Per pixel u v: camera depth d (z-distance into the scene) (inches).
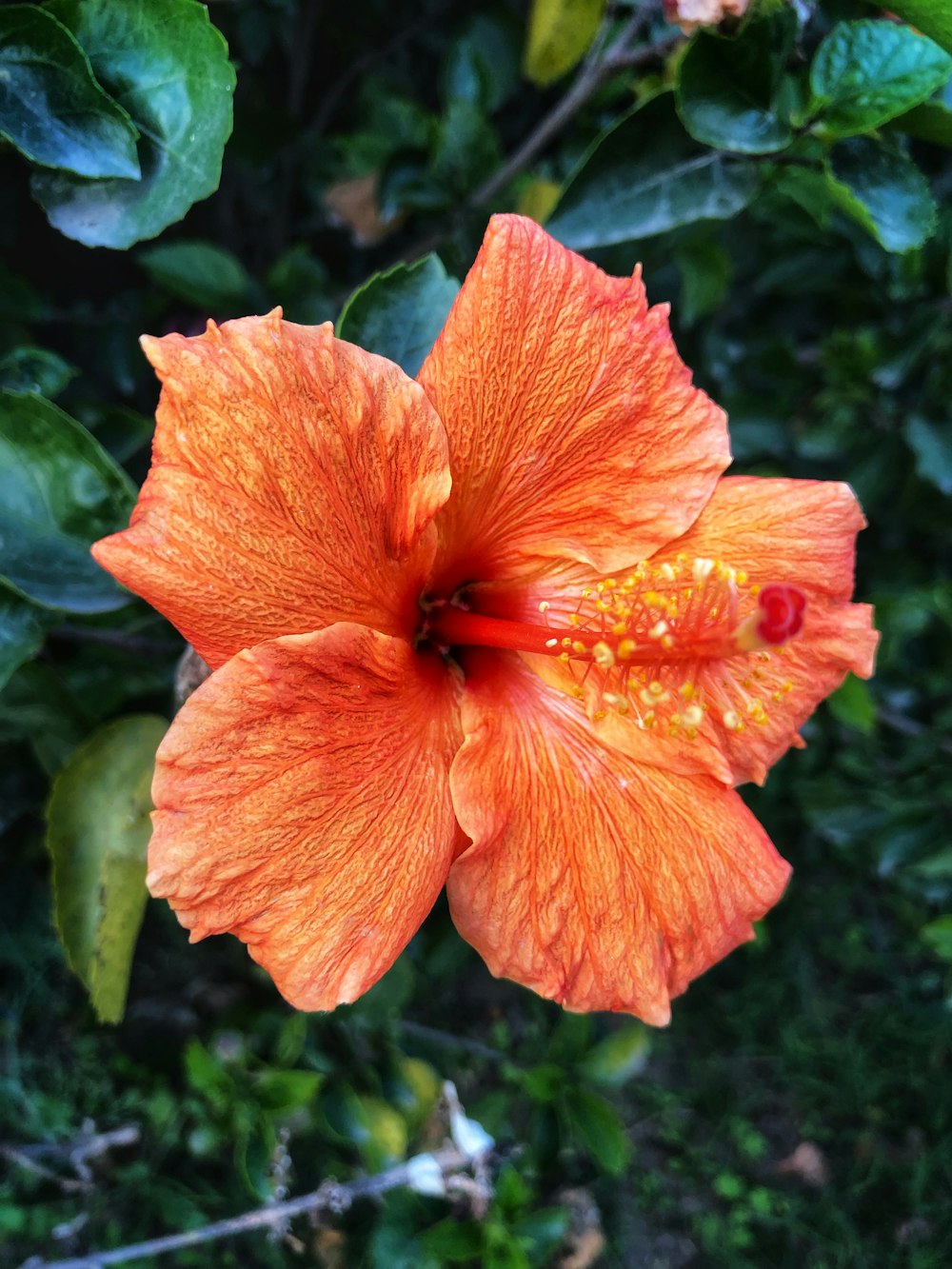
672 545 6.7
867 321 12.9
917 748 12.6
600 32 8.7
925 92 6.5
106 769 7.6
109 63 6.2
